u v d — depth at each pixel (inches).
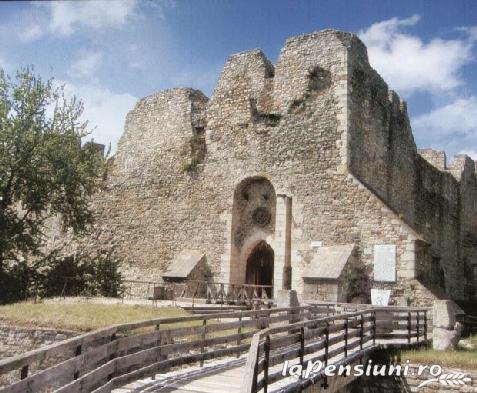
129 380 346.9
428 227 1157.1
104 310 674.8
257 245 895.1
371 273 744.3
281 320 543.5
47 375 269.6
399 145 1015.6
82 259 1016.9
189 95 1007.6
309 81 858.8
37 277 940.6
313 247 796.0
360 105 858.8
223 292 848.3
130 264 997.2
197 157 959.6
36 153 906.7
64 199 957.2
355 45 866.8
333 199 797.2
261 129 888.3
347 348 488.7
